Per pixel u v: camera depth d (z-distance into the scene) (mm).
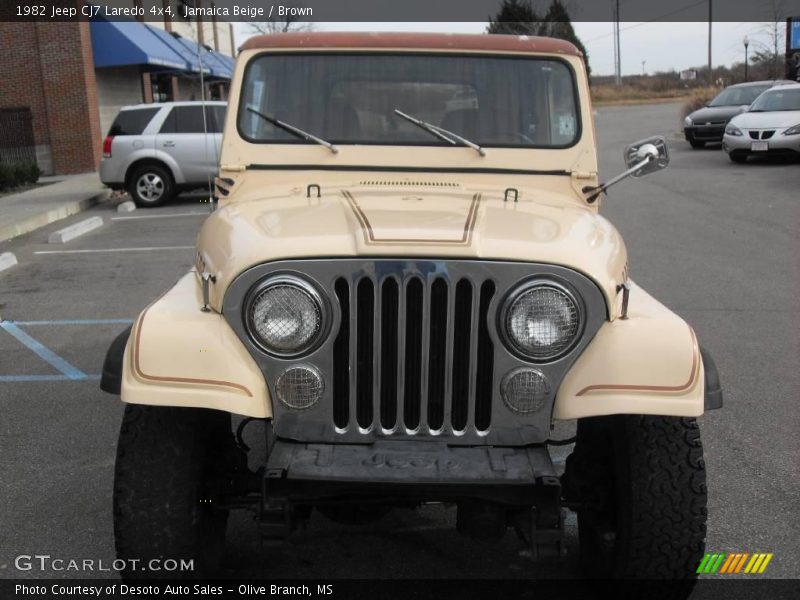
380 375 2555
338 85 3646
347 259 2500
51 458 4387
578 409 2521
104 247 10883
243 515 3746
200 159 14594
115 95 23234
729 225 11336
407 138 3619
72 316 7391
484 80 3646
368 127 3625
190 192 16359
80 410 5094
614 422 2797
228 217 3057
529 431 2584
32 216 13031
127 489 2658
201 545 2824
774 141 17672
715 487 3979
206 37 28953
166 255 10180
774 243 10055
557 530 2551
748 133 17906
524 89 3650
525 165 3602
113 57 21672
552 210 3152
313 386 2551
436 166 3590
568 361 2561
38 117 21359
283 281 2504
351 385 2549
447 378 2537
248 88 3660
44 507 3838
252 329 2543
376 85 3633
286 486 2469
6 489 4023
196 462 2723
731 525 3611
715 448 4430
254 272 2531
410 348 2549
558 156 3613
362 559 3396
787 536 3520
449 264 2494
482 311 2541
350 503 2609
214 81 20766
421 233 2578
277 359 2549
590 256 2619
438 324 2533
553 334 2521
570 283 2533
